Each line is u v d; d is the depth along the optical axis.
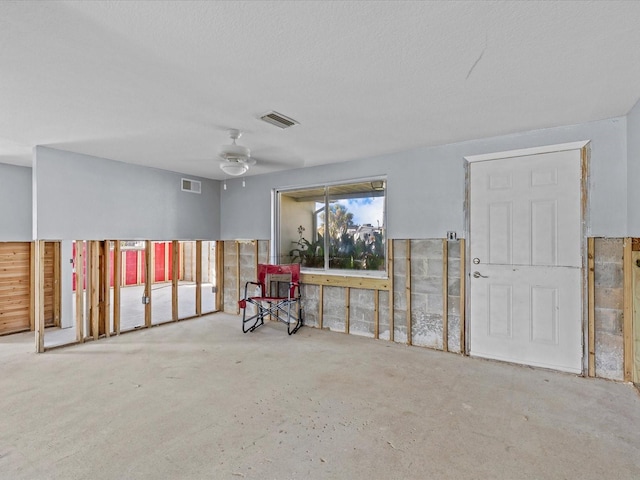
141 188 4.70
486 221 3.52
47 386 2.87
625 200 2.88
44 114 2.78
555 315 3.19
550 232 3.21
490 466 1.87
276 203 5.21
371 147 3.81
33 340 4.20
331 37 1.73
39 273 3.74
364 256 4.41
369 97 2.47
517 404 2.55
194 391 2.77
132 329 4.58
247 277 5.47
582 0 1.46
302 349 3.82
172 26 1.63
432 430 2.21
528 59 1.96
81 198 4.09
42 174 3.78
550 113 2.80
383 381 2.96
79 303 4.05
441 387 2.84
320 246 4.81
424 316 3.88
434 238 3.80
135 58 1.92
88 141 3.55
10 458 1.93
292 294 4.54
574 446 2.04
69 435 2.15
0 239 4.45
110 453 1.98
